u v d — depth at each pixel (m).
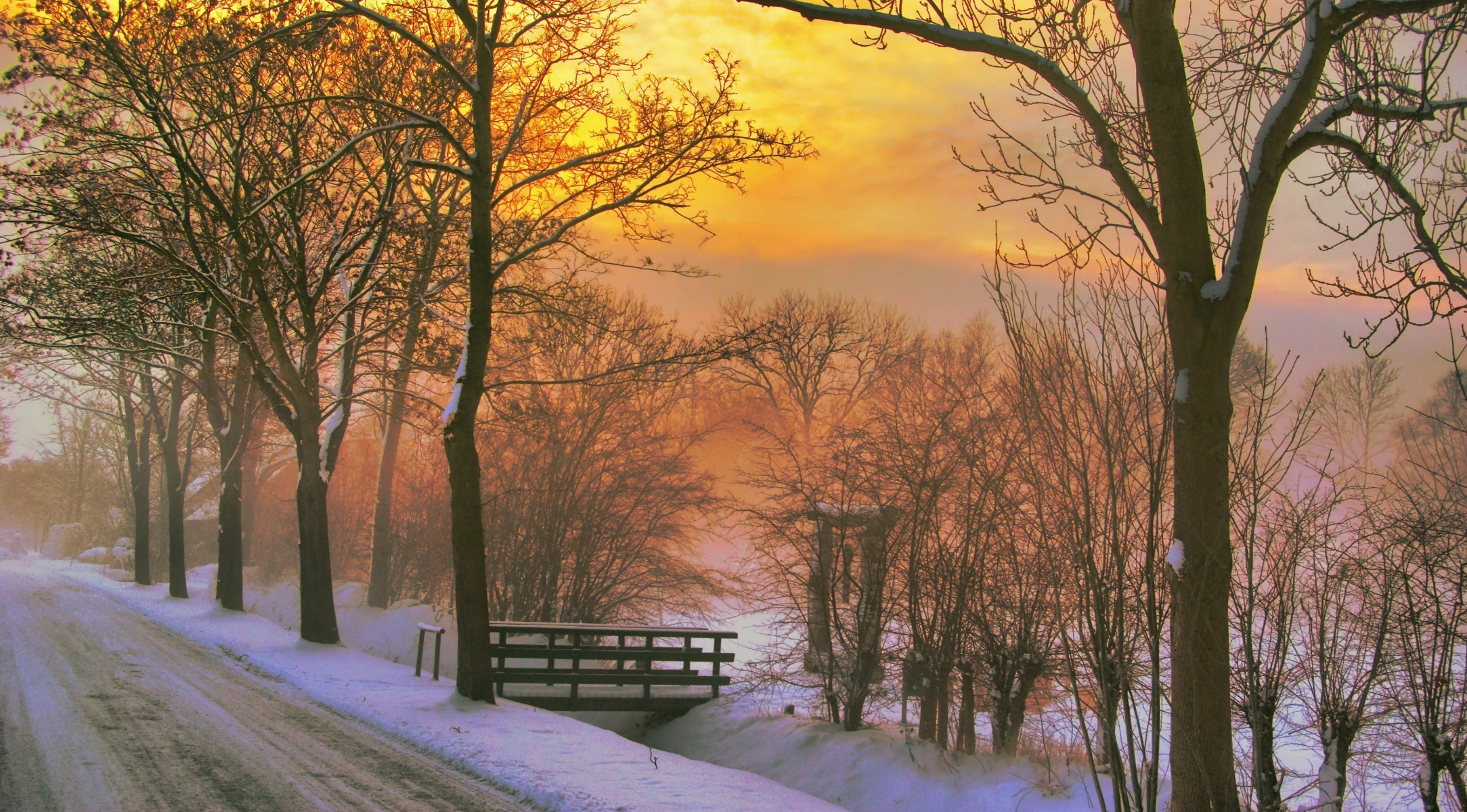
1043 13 7.47
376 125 16.41
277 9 13.73
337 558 39.31
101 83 15.60
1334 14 6.09
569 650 14.80
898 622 13.43
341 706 12.19
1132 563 7.48
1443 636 7.73
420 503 30.11
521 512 24.25
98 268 18.14
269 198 14.65
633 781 9.11
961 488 12.72
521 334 22.17
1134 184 6.59
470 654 12.68
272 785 8.20
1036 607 11.41
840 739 12.73
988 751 12.64
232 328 17.30
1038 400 6.69
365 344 19.84
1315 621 8.50
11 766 8.26
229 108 16.72
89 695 11.86
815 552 13.93
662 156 14.52
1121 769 6.35
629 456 25.47
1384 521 8.20
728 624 26.75
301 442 18.06
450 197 18.55
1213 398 6.29
